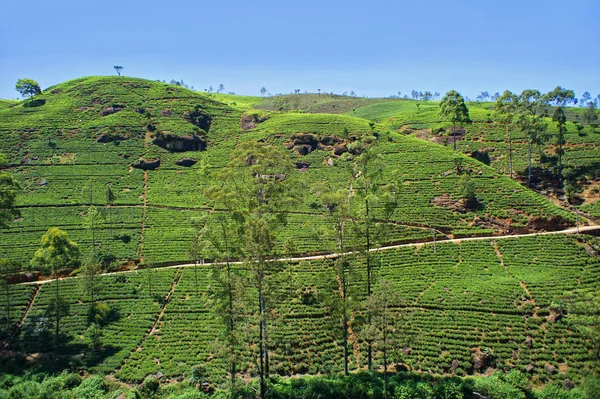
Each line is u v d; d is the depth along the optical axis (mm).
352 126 139250
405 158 116312
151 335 59281
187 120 146500
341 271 49438
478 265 72188
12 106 161250
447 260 74000
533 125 107688
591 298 47000
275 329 58531
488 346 54250
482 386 46031
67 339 58312
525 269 70250
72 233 86938
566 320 55000
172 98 162125
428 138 138875
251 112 159500
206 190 49719
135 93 162250
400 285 67000
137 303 65812
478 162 111250
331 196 48094
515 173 109438
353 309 48750
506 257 74000
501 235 84438
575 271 68125
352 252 52375
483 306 61000
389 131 137625
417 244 81250
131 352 56094
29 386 45844
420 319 59375
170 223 92438
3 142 124438
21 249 79000
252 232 42188
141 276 72625
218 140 140375
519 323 57281
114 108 148875
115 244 83500
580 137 119562
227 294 47750
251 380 49344
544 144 115438
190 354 54969
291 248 52188
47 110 146375
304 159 121812
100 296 67125
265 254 43969
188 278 71938
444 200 95250
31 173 111625
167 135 131250
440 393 45656
